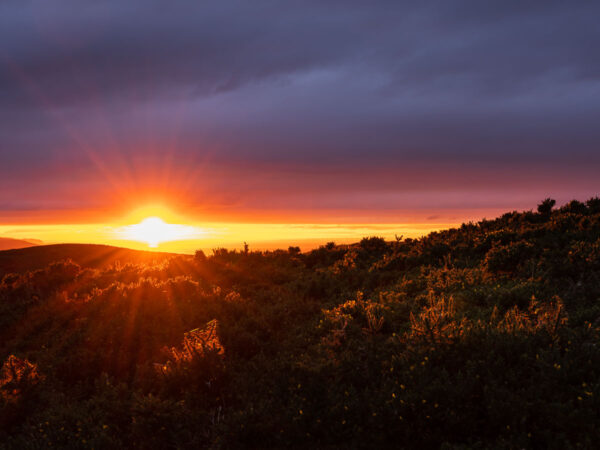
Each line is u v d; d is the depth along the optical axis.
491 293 8.89
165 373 7.16
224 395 6.56
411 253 16.03
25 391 7.05
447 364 5.76
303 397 5.68
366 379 6.03
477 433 4.61
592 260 8.84
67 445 5.16
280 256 21.45
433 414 4.75
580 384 4.90
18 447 5.29
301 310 11.23
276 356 8.09
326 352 7.14
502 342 5.79
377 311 8.77
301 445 4.92
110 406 6.10
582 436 4.05
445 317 7.21
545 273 9.30
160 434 5.34
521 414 4.47
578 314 6.85
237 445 4.96
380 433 4.76
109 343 9.52
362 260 18.14
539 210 19.41
